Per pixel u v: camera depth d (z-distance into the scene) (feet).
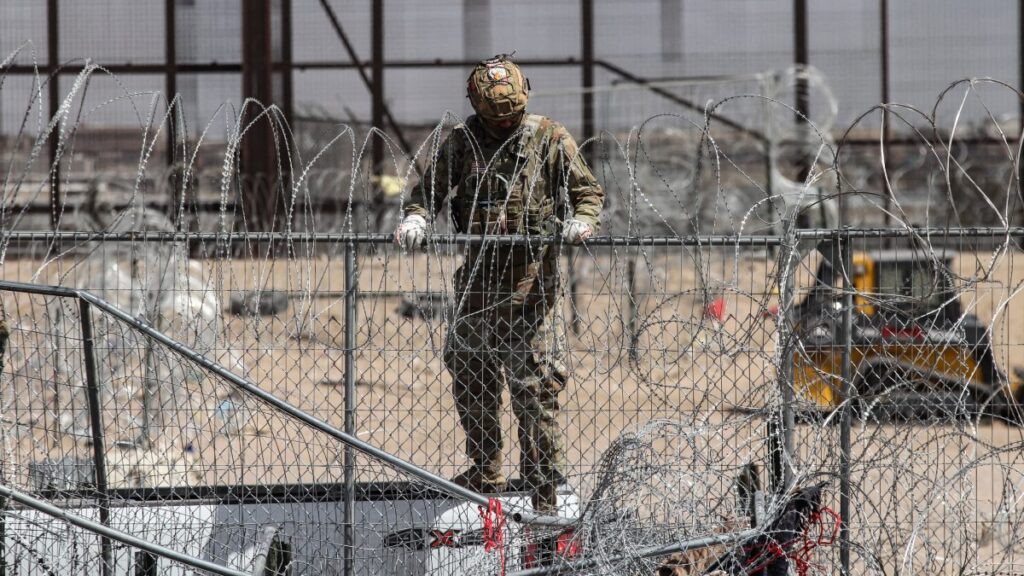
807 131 168.55
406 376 104.27
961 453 51.83
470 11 227.61
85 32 214.90
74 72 212.43
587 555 49.57
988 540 54.85
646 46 225.56
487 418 55.36
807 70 189.57
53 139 197.16
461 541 52.60
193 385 61.00
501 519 49.85
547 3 225.97
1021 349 100.83
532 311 55.16
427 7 228.02
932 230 52.08
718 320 56.54
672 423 51.57
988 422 66.33
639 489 50.31
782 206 99.45
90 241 52.24
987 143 212.43
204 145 211.00
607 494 49.65
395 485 54.70
